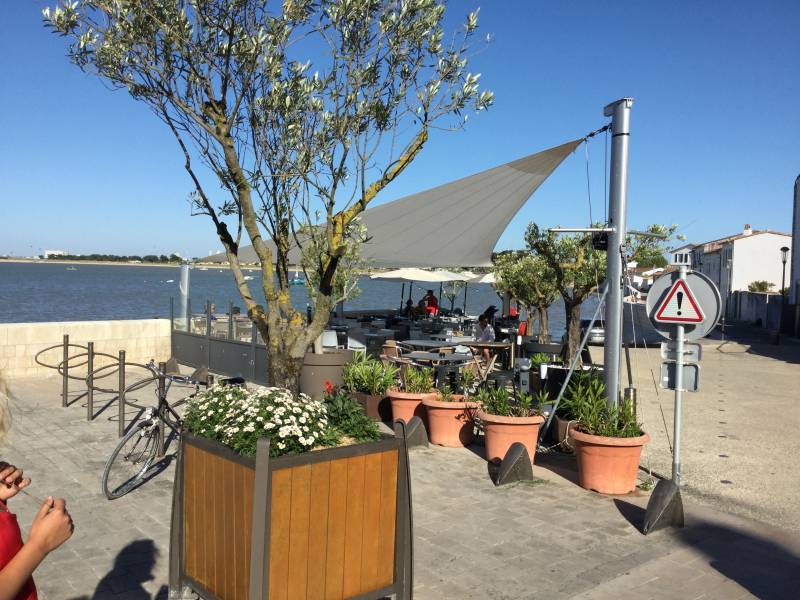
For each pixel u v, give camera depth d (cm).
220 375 1330
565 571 480
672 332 638
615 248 755
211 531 343
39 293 7038
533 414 766
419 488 664
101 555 493
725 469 761
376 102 532
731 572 483
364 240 593
